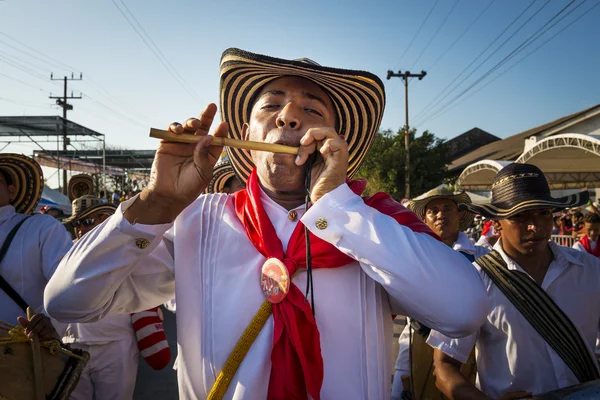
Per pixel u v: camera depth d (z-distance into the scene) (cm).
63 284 132
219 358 136
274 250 139
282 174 142
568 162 1784
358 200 136
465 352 209
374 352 137
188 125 128
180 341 146
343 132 181
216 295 142
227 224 151
